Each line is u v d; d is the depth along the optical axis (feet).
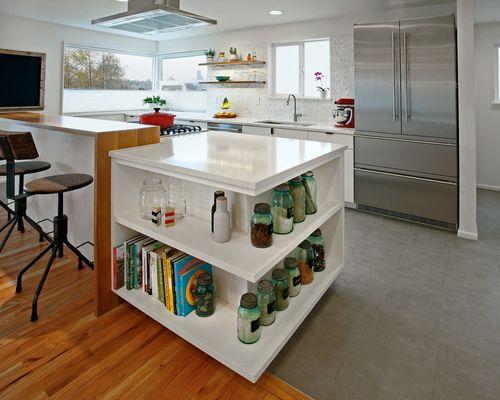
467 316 6.33
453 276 7.82
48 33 16.06
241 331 4.90
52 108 16.85
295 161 5.29
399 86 10.87
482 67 14.78
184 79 20.79
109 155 6.01
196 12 13.52
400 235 10.34
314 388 4.75
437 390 4.69
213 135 8.32
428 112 10.50
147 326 6.01
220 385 4.79
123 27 10.48
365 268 8.22
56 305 6.54
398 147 11.28
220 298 5.90
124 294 6.20
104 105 19.45
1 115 10.33
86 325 6.00
